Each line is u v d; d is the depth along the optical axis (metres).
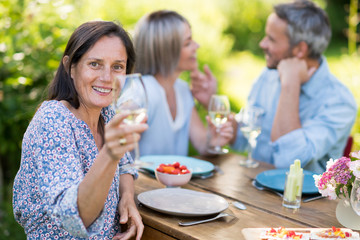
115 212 1.60
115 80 1.18
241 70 9.25
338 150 2.58
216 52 5.67
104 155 1.19
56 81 1.54
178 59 2.56
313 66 2.66
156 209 1.54
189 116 2.73
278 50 2.68
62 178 1.30
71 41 1.46
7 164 3.45
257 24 11.30
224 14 11.08
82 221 1.25
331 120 2.50
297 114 2.53
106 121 1.68
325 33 2.59
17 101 2.96
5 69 2.92
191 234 1.40
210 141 2.50
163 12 2.57
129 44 1.52
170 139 2.62
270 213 1.63
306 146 2.37
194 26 5.36
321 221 1.56
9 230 2.81
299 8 2.60
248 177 2.08
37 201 1.44
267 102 2.82
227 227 1.47
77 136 1.45
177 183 1.77
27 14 2.81
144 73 2.60
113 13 3.88
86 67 1.44
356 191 1.36
